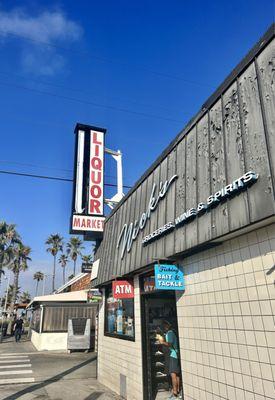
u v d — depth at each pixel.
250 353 4.27
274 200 3.73
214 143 5.20
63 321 21.12
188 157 5.98
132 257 7.88
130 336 8.43
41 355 17.78
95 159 12.21
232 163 4.62
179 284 5.88
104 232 11.19
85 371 12.65
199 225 5.18
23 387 9.98
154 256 6.65
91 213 11.38
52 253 77.50
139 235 7.68
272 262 4.08
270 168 3.89
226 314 4.77
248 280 4.43
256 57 4.57
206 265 5.32
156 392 7.76
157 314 8.34
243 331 4.43
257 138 4.21
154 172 7.54
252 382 4.19
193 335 5.47
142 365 7.53
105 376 10.03
